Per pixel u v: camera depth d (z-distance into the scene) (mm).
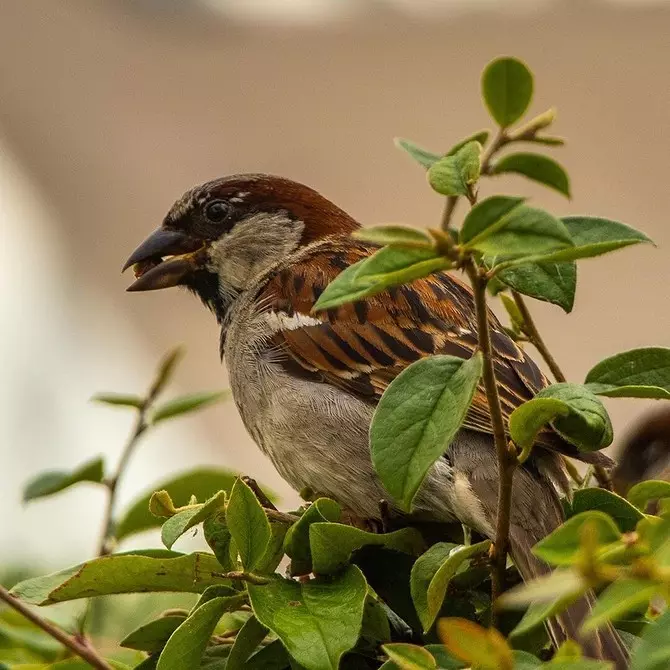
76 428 14805
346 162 16719
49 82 18703
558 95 17016
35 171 17906
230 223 8039
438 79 17734
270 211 8023
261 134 17609
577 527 2912
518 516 5719
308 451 6926
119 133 18234
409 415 3654
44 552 7371
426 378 3689
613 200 15688
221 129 17703
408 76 17938
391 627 4617
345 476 6805
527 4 18391
